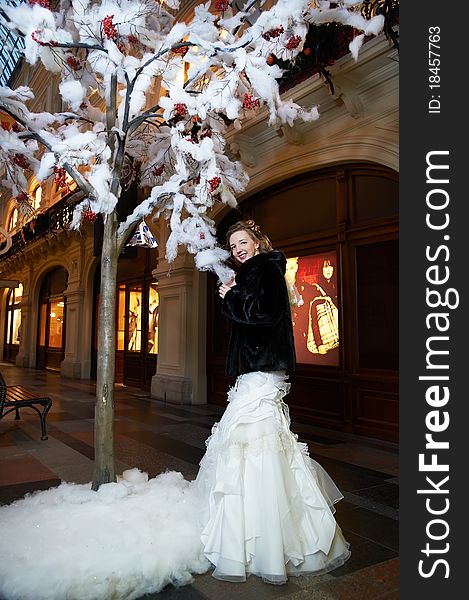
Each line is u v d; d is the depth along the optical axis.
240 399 2.15
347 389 5.53
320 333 5.98
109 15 2.53
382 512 2.91
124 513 2.22
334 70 5.07
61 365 13.22
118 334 11.51
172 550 1.99
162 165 3.42
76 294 12.77
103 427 2.62
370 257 5.41
